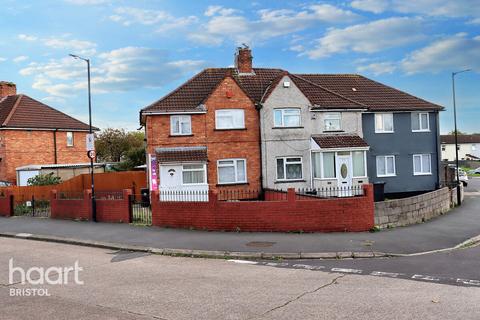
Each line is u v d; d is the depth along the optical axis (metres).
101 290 9.22
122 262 12.19
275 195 25.09
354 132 29.95
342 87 33.72
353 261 12.04
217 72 30.81
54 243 15.76
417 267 11.15
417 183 32.53
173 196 26.25
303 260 12.23
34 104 40.53
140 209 20.38
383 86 34.59
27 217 22.75
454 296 8.47
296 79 32.00
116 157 58.47
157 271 10.98
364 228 16.44
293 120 28.83
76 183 31.92
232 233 15.90
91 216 20.17
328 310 7.68
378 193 27.95
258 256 12.56
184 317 7.43
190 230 16.70
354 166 29.11
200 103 27.67
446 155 95.31
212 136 27.55
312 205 16.03
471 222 19.73
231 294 8.77
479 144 95.69
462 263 11.56
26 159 37.47
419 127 32.78
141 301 8.37
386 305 7.91
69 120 41.31
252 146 28.11
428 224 19.11
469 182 50.19
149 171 26.89
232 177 27.84
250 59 31.23
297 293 8.80
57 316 7.57
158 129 27.02
